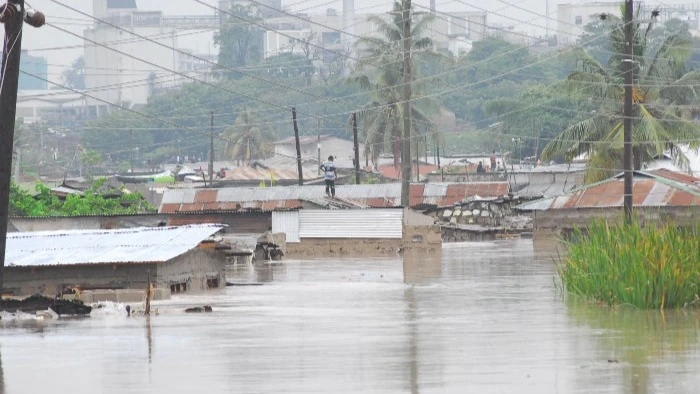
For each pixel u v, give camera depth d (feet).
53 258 237.86
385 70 578.25
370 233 381.60
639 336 159.84
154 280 232.73
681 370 131.64
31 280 235.81
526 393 119.96
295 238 384.06
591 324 174.09
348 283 261.65
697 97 453.99
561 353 145.59
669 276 192.03
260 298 226.79
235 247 333.01
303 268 315.78
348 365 138.92
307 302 217.56
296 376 131.95
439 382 126.72
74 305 199.31
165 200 497.05
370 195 494.18
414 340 160.25
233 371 136.15
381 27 578.25
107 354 151.02
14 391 127.13
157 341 162.61
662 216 375.66
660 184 395.75
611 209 398.83
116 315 196.85
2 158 175.63
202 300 223.30
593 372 131.13
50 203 459.73
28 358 148.87
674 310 189.78
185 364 141.90
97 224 378.32
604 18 438.40
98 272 234.58
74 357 149.07
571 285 221.66
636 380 125.90
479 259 338.95
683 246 197.26
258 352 150.61
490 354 145.79
